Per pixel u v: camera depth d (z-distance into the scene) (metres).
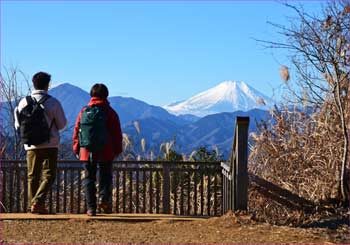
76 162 11.34
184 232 9.44
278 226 9.79
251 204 11.58
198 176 12.64
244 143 10.09
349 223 10.05
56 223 10.07
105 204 10.54
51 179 10.63
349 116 11.59
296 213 11.09
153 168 11.41
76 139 10.63
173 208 12.42
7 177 11.39
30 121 10.41
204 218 10.65
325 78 11.75
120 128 10.58
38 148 10.52
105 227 9.84
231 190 10.45
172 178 12.70
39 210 10.66
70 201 11.33
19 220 10.26
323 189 11.80
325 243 8.73
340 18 11.09
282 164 12.52
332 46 11.22
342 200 11.22
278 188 11.46
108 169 10.56
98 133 10.34
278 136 12.75
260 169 12.76
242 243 8.65
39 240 8.81
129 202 11.56
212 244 8.59
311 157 12.16
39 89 10.62
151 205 11.45
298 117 12.65
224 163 11.28
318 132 12.24
